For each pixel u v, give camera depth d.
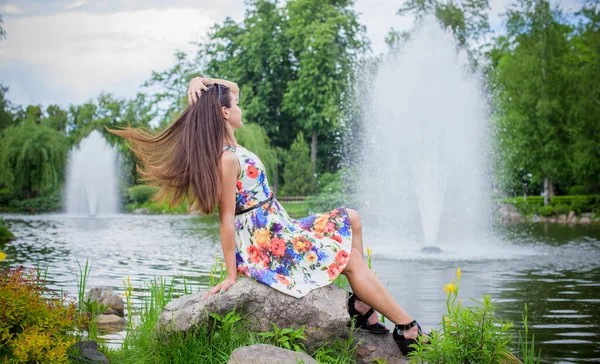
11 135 33.97
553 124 28.61
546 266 10.20
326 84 35.12
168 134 3.69
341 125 27.50
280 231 3.53
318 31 33.66
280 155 38.19
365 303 3.59
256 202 3.55
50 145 33.78
